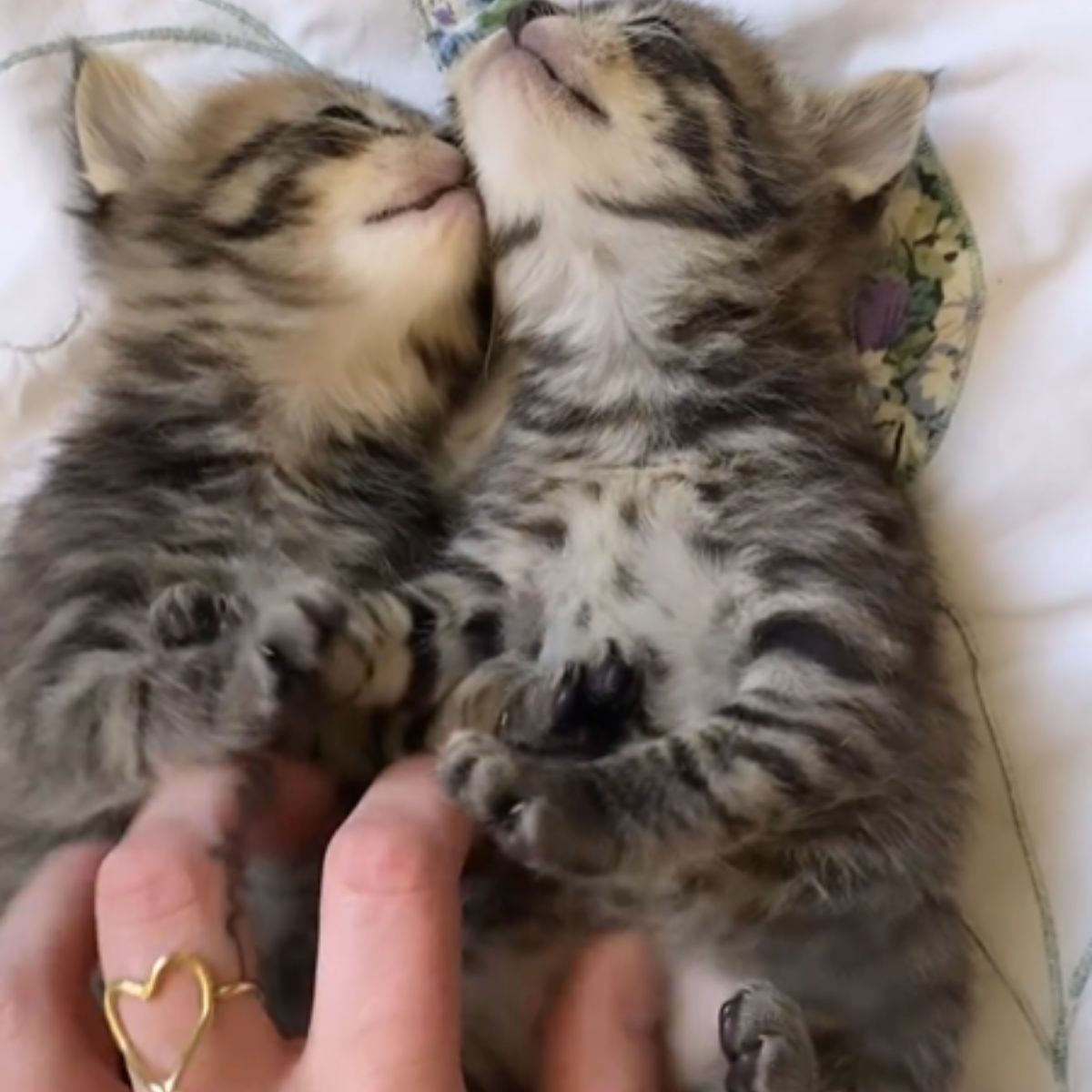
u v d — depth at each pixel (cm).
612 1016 22
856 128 26
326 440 26
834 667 23
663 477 25
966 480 25
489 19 27
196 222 27
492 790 20
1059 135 25
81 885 21
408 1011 18
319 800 23
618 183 25
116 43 28
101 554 24
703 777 21
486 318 27
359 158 26
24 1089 19
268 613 22
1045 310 25
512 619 25
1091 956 24
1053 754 25
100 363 27
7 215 28
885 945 24
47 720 23
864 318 26
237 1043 19
